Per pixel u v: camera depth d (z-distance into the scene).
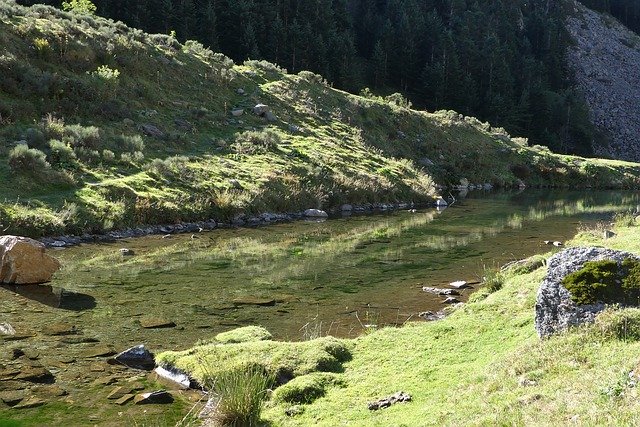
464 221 34.72
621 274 8.73
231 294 16.30
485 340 10.38
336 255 22.86
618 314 8.12
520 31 157.62
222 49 98.75
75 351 11.20
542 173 72.44
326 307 15.21
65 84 37.59
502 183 65.75
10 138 29.25
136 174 30.53
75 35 45.12
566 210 42.09
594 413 5.93
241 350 10.66
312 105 57.38
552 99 124.00
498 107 110.62
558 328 8.66
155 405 8.88
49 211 23.58
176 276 18.28
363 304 15.59
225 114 47.19
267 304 15.35
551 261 9.46
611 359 7.31
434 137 67.38
